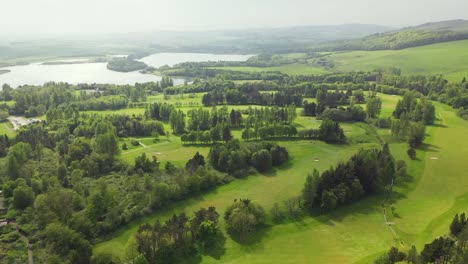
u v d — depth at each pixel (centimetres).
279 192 15650
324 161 18900
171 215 13950
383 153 17150
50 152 18838
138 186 15488
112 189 14850
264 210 13962
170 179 16175
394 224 13100
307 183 14300
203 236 12312
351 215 13825
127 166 17600
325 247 11894
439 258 10056
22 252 11419
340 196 14300
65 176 15962
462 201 14325
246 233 12556
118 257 11350
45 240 11800
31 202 13988
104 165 17438
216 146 18838
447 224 12706
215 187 16162
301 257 11362
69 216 12912
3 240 11894
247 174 17388
